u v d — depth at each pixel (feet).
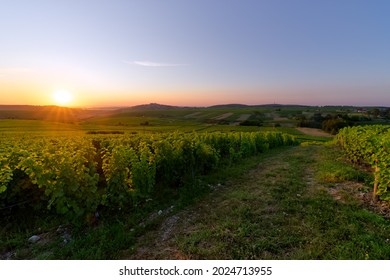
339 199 20.80
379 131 34.12
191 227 16.85
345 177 27.43
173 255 13.67
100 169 27.17
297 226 16.08
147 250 14.35
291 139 111.75
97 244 14.83
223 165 39.45
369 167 35.73
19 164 15.40
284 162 43.80
